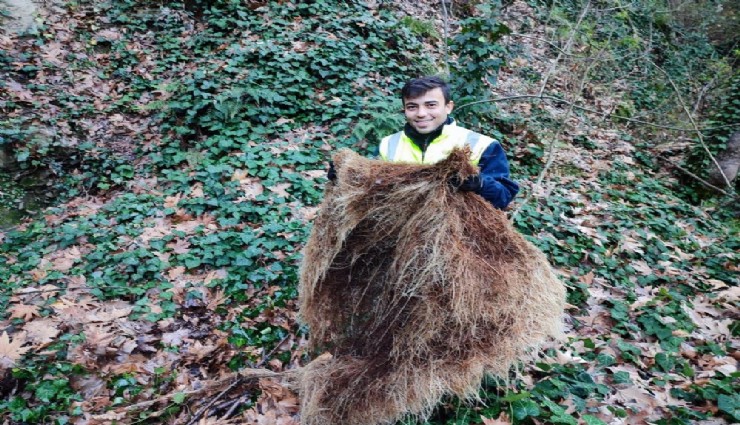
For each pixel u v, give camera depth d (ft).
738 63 38.14
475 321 7.34
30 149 17.53
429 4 31.68
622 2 34.99
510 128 22.97
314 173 17.35
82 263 13.73
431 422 8.17
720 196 23.43
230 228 14.92
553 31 31.68
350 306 8.36
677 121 27.27
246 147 18.35
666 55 36.76
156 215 15.65
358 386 7.75
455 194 7.62
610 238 16.10
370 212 7.63
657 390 9.59
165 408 9.64
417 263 7.40
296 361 10.80
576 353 10.44
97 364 10.71
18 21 21.65
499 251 7.80
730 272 15.06
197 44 23.29
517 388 8.87
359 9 26.76
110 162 18.02
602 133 26.37
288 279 13.15
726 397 8.88
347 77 21.97
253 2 25.11
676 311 12.21
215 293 12.92
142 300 12.35
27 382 10.09
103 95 20.79
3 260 13.96
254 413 9.37
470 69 19.62
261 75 20.93
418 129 8.79
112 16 23.98
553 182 20.02
